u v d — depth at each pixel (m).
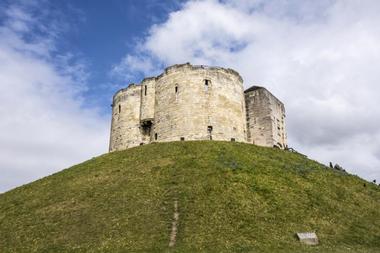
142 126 57.34
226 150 45.47
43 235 28.72
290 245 26.19
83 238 27.61
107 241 26.78
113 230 28.31
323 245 26.70
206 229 28.03
